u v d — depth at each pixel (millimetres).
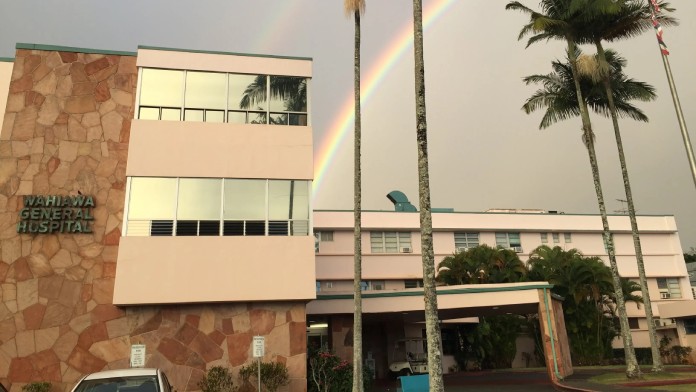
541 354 42844
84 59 19438
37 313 17047
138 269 17641
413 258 42281
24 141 18312
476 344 41000
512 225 45812
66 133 18641
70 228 17766
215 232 18594
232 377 17656
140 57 19734
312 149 20188
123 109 19281
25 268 17312
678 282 49531
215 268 18172
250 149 19688
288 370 18172
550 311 25172
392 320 32875
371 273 40906
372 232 42000
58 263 17500
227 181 19203
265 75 20672
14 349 16703
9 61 19625
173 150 19062
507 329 41312
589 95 28641
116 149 18844
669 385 21109
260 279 18422
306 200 19641
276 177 19594
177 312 17922
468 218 44812
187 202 18688
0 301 16938
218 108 19875
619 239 49156
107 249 17906
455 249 44000
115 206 18312
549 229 46656
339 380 19984
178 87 19781
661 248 49875
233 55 20562
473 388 23406
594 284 39156
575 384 22266
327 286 39750
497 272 39000
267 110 20281
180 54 20094
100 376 8727
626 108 29016
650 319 26500
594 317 40031
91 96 19156
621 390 19422
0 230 17438
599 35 27188
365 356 34000
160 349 17500
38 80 18953
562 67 28281
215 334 17984
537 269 40812
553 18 27000
